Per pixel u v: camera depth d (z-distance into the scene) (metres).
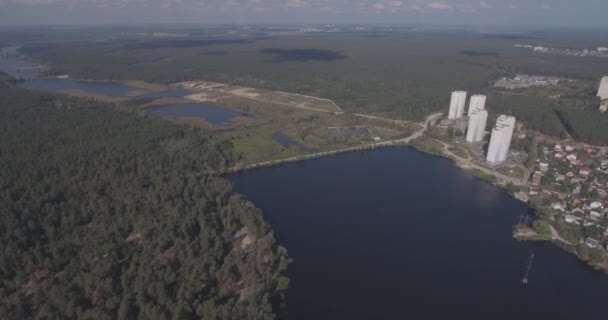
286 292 174.62
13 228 187.62
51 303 149.75
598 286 181.88
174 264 178.00
